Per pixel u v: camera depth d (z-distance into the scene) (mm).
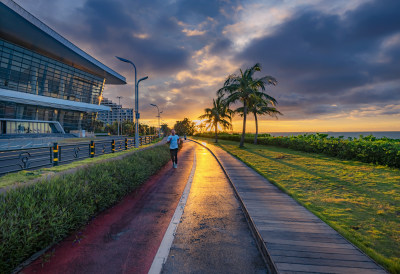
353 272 2254
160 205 4902
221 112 38406
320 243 2877
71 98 58500
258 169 9047
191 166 10883
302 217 3846
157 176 8344
